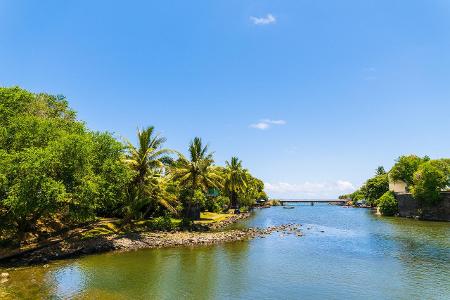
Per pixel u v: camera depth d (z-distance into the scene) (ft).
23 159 92.94
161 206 203.21
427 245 136.87
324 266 101.50
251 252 123.24
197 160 198.08
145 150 162.81
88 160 114.01
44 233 129.59
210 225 205.57
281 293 76.43
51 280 82.79
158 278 86.84
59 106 157.28
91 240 129.18
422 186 258.57
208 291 77.00
